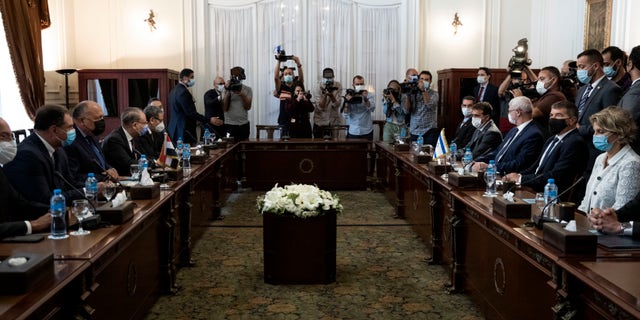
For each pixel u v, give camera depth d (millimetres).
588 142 4520
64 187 4000
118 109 9117
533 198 3684
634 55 4152
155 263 3842
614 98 4477
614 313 2000
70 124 3650
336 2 10023
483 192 4066
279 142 8367
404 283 4332
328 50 10094
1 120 3148
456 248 4078
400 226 6211
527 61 7562
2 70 8008
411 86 8367
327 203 4203
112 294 2803
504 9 9922
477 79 8234
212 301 3943
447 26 9977
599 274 2168
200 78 9945
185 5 9789
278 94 8977
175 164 4723
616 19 7699
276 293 4113
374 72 10141
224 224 6336
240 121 8859
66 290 2279
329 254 4293
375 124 10109
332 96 8992
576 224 2840
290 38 10070
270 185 8445
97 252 2494
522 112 4809
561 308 2303
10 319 1790
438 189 4762
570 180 4008
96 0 9727
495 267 3312
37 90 8250
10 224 2762
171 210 4047
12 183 3404
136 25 9805
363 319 3633
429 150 6582
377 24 10070
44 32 8938
